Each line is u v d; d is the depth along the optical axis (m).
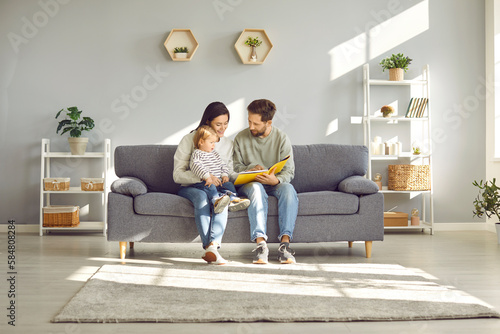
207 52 5.15
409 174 4.99
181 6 5.13
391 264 3.38
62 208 4.80
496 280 2.92
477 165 5.30
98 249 4.04
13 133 5.07
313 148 4.06
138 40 5.12
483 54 5.30
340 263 3.42
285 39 5.20
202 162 3.46
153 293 2.55
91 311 2.22
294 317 2.15
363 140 5.25
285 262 3.38
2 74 5.05
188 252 3.92
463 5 5.30
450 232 5.11
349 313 2.21
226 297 2.47
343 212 3.58
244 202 3.37
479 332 2.00
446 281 2.89
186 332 1.99
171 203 3.45
